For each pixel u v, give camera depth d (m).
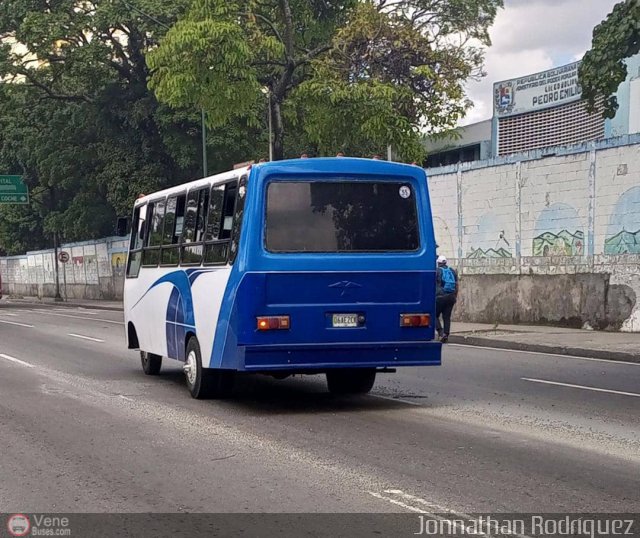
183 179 43.69
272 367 10.02
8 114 48.53
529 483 6.73
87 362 16.38
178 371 14.96
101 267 51.59
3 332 24.77
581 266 20.95
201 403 11.14
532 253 22.69
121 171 42.09
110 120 42.97
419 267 10.57
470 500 6.28
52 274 60.16
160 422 9.70
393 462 7.51
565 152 21.64
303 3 25.50
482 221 24.38
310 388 12.59
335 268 10.24
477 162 24.47
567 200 21.61
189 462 7.64
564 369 14.43
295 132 33.41
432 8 24.95
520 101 33.84
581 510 6.00
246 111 28.08
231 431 9.10
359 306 10.34
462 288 24.83
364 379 11.75
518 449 7.97
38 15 37.00
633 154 19.83
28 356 17.50
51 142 45.97
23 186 51.59
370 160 10.56
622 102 26.84
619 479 6.83
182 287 12.07
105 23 36.34
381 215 10.53
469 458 7.62
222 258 10.63
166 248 12.97
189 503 6.33
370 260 10.37
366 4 24.00
